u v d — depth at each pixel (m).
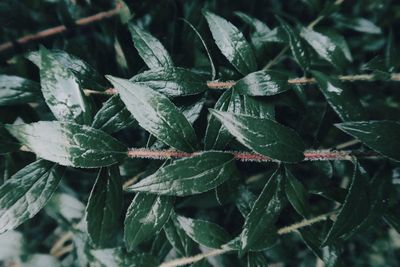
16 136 0.20
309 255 0.35
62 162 0.21
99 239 0.22
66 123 0.21
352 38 0.39
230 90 0.25
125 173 0.30
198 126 0.28
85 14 0.34
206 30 0.31
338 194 0.27
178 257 0.29
